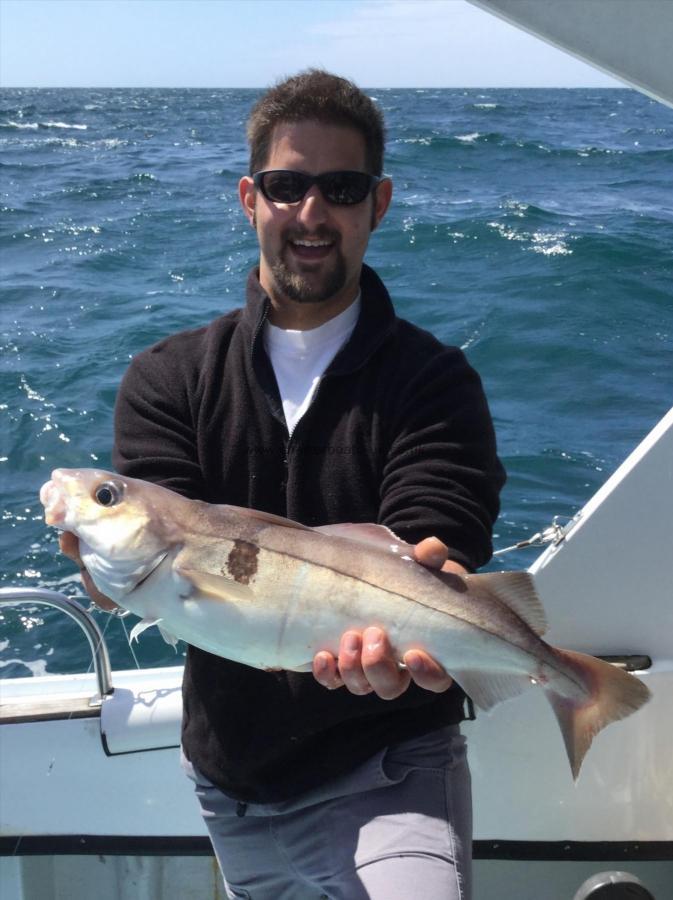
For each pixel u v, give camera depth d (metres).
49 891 2.76
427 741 2.04
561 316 9.77
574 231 13.60
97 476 1.89
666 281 11.05
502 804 2.70
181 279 12.45
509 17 1.93
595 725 1.83
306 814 2.07
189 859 2.77
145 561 1.83
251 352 2.11
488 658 1.78
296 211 2.00
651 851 2.70
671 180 20.25
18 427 7.51
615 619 2.63
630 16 1.91
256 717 2.05
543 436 6.96
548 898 2.76
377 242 13.38
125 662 4.76
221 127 43.72
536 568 2.63
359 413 2.05
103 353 9.38
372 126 2.06
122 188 20.77
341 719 2.00
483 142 26.27
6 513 6.17
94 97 104.19
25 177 23.23
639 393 7.78
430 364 2.05
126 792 2.66
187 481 2.09
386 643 1.72
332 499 2.05
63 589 5.29
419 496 1.93
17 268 13.32
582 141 27.67
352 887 1.94
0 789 2.65
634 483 2.53
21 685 2.77
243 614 1.78
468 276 11.54
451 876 1.88
